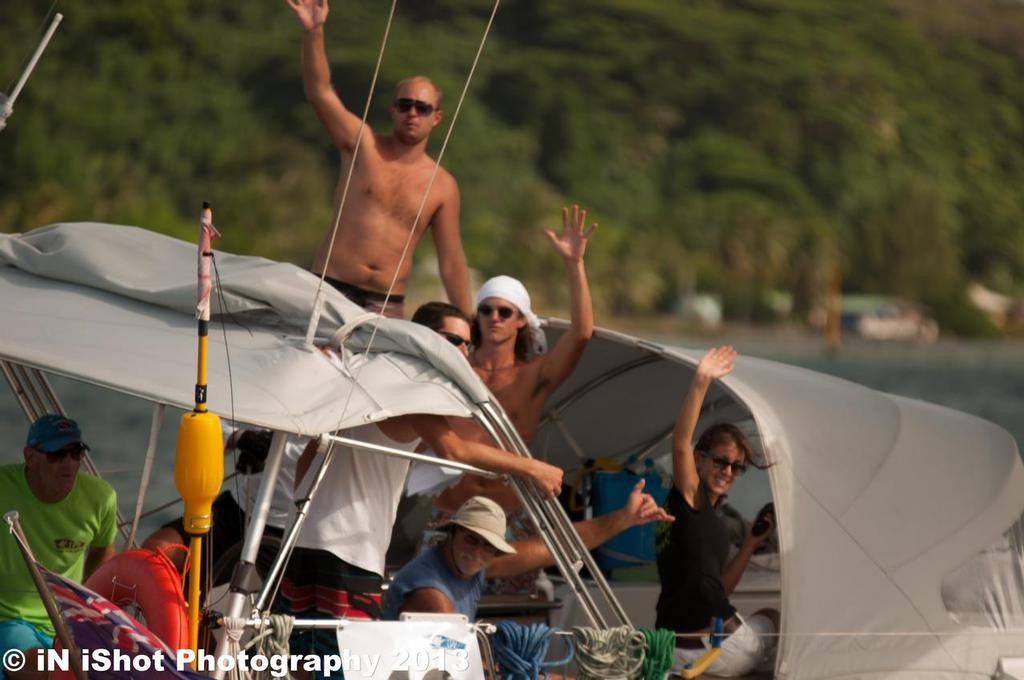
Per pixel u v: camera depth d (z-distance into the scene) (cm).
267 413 1567
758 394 2098
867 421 2186
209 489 1478
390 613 1820
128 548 1878
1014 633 2077
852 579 1986
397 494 1836
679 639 2011
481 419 1731
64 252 1892
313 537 1767
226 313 1797
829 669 1930
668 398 2614
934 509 2114
